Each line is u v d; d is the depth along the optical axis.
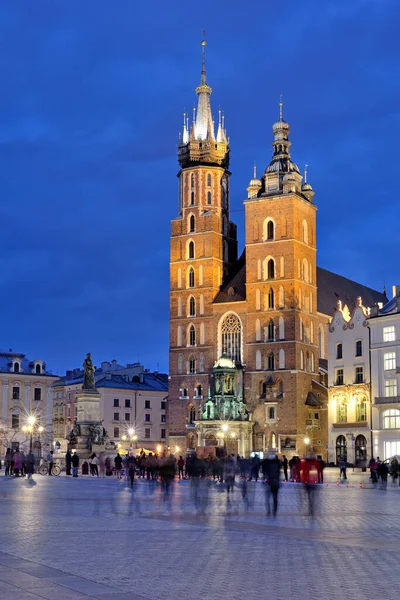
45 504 45.28
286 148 157.25
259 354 149.50
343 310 130.25
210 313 156.50
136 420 197.25
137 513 39.88
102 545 26.59
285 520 36.94
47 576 20.27
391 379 120.00
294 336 146.62
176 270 161.00
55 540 27.83
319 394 148.50
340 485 73.56
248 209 153.75
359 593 18.75
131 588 19.00
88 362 110.81
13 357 171.50
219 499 53.09
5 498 50.19
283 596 18.38
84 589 18.66
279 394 146.75
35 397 170.62
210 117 166.38
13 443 166.62
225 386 148.62
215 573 21.19
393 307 123.44
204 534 30.14
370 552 25.45
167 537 29.05
